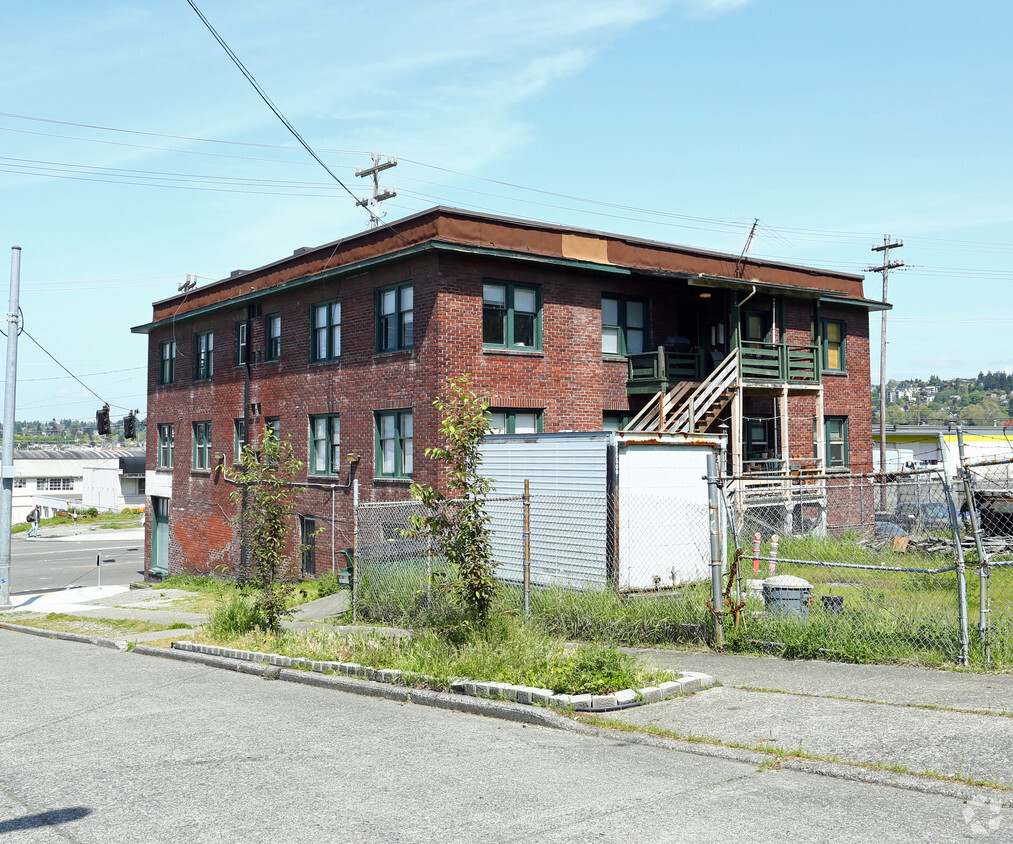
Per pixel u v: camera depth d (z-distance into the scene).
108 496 79.44
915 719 7.35
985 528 21.48
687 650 11.20
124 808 6.14
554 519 15.98
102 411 29.62
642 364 23.36
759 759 6.66
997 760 6.24
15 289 22.80
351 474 23.27
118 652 15.17
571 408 22.38
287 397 26.25
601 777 6.46
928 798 5.72
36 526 61.12
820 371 24.86
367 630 14.30
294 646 12.55
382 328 22.50
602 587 14.15
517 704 8.64
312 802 6.13
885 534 22.20
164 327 34.12
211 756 7.49
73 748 7.99
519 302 21.81
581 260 22.48
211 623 15.23
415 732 8.14
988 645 9.36
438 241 20.05
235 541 28.83
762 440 26.53
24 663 14.14
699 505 15.72
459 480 11.16
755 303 26.20
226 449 29.73
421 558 15.89
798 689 8.70
